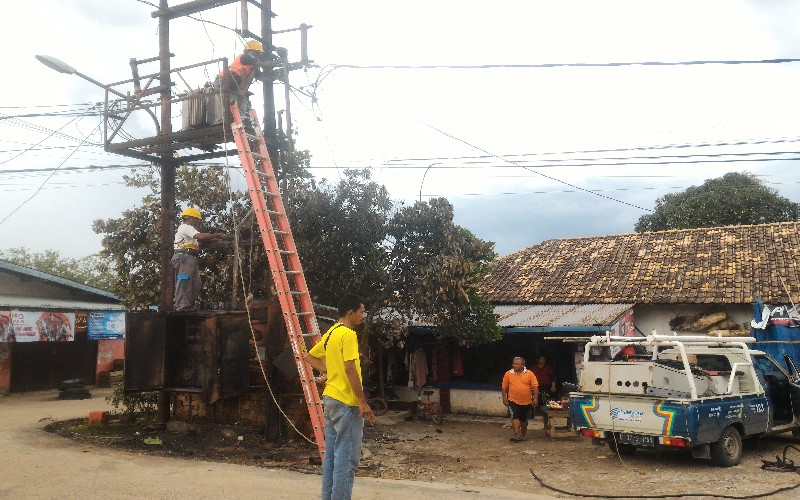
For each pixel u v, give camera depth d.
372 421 5.13
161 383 10.69
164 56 11.70
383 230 14.50
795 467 9.16
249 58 10.80
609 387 9.93
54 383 24.27
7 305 20.86
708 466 9.48
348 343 5.16
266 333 11.31
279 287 9.15
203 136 10.73
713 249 18.44
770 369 11.41
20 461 8.32
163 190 11.95
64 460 8.45
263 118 11.29
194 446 10.25
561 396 14.24
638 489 7.99
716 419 9.27
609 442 10.20
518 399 12.27
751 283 16.03
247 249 12.65
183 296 10.99
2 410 16.66
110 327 25.33
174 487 7.00
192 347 10.87
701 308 16.39
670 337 10.08
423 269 14.30
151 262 14.45
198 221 11.55
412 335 17.09
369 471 8.90
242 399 11.75
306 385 8.66
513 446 11.67
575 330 14.28
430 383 17.02
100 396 22.02
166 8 11.75
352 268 14.41
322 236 14.20
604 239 21.27
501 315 16.59
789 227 18.75
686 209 30.67
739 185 31.05
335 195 14.16
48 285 24.39
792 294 15.09
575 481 8.55
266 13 11.48
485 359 16.98
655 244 19.78
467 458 10.39
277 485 7.20
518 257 21.47
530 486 8.26
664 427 9.10
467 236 15.44
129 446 10.10
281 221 9.91
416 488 7.27
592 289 17.56
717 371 10.61
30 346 23.33
